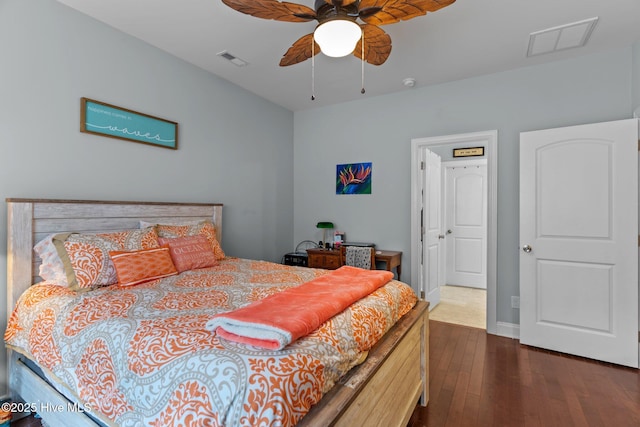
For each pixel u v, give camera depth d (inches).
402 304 73.1
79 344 51.0
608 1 80.8
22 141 77.1
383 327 60.7
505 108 122.1
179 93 113.7
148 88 103.9
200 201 122.0
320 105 163.9
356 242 155.6
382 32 74.2
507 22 90.0
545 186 110.5
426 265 144.0
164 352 41.6
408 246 143.8
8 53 74.7
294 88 141.1
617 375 92.0
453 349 109.7
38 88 79.5
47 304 63.5
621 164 99.0
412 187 141.4
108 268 75.3
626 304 98.2
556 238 108.7
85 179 88.8
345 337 49.0
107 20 91.0
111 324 50.3
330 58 113.3
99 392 46.3
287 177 170.1
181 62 114.3
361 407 46.1
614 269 100.0
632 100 102.1
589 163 103.3
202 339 43.1
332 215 163.3
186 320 50.8
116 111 95.0
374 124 151.2
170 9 85.9
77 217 84.1
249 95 144.6
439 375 91.7
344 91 144.5
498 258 123.2
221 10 86.4
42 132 80.4
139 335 45.8
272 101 157.9
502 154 122.6
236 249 138.4
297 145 173.9
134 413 40.5
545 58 111.8
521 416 72.9
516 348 110.7
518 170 119.8
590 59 108.6
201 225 109.3
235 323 43.9
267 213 155.8
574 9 84.0
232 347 40.6
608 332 100.6
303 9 64.9
